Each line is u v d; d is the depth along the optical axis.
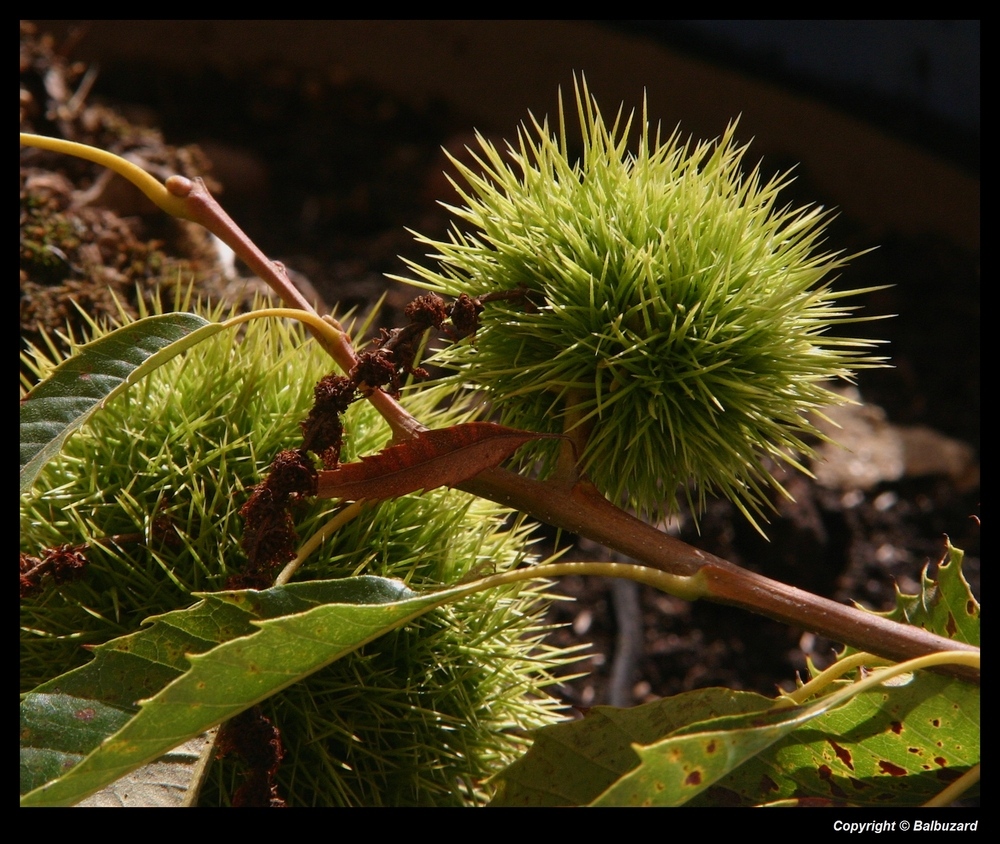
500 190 0.47
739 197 0.43
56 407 0.41
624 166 0.43
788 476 0.70
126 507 0.44
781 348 0.43
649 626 0.62
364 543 0.44
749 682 0.59
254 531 0.41
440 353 0.43
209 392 0.45
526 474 0.44
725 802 0.41
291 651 0.39
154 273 0.57
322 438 0.41
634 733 0.41
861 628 0.40
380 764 0.43
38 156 0.58
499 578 0.40
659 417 0.42
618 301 0.42
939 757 0.41
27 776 0.39
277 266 0.43
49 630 0.44
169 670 0.40
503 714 0.45
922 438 0.77
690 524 0.66
